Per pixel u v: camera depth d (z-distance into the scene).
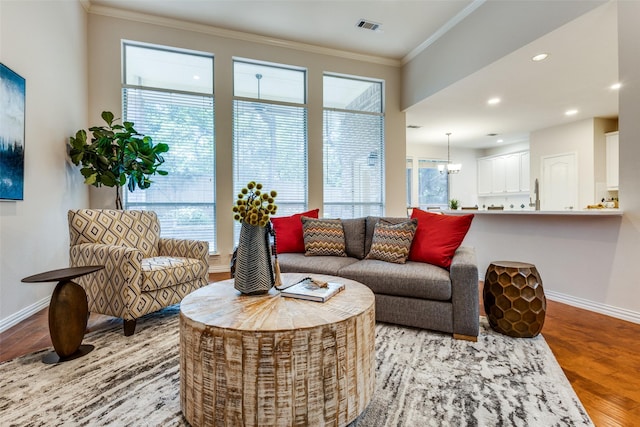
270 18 3.86
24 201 2.43
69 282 1.82
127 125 3.30
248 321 1.18
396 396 1.41
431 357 1.78
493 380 1.54
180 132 3.99
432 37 4.27
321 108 4.61
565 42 2.98
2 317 2.18
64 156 3.08
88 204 3.67
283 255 2.91
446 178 8.02
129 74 3.87
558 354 1.82
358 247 2.95
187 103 4.02
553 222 2.92
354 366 1.24
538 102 4.68
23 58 2.43
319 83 4.59
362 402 1.27
